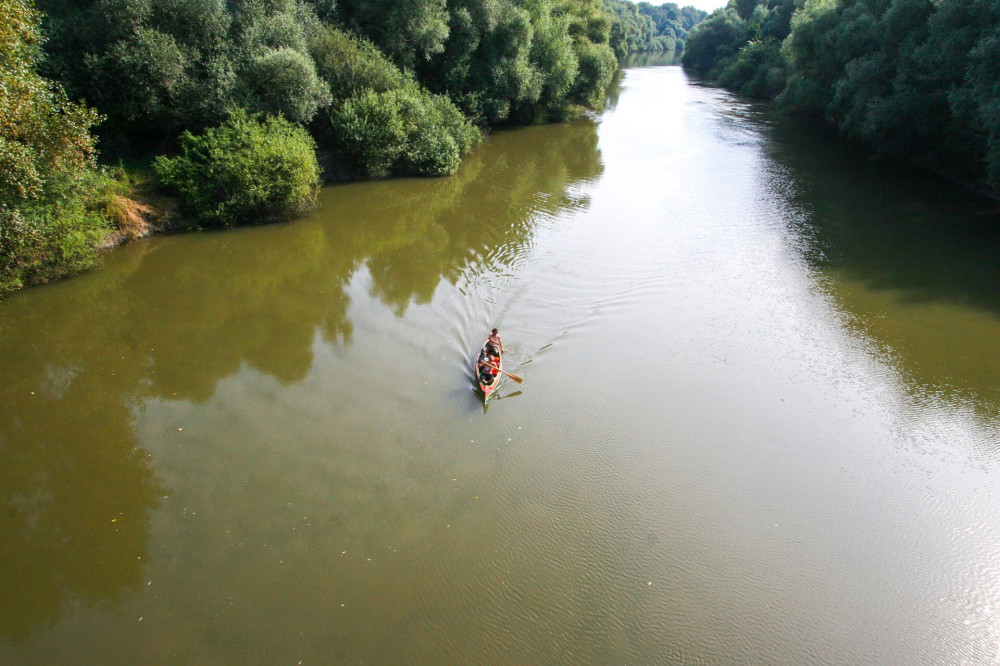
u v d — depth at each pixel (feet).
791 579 36.27
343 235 85.05
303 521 38.93
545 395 51.93
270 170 83.10
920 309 66.69
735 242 84.94
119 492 41.19
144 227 78.74
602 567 36.50
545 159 130.21
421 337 59.98
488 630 32.60
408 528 38.60
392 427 47.39
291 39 98.27
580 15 214.28
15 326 60.18
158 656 31.01
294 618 32.99
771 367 56.95
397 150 107.14
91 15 81.66
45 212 62.95
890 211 97.30
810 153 136.15
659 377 55.01
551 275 74.23
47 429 47.09
